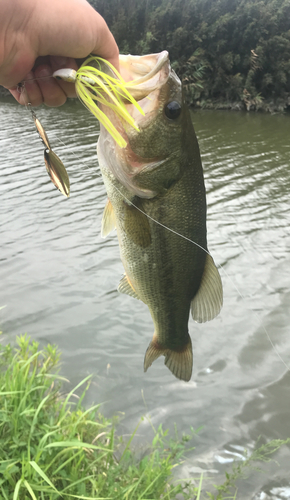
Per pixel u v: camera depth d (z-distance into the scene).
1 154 3.30
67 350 1.09
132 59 0.41
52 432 0.53
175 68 7.92
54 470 0.54
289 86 7.43
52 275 1.51
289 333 1.19
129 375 1.01
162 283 0.48
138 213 0.44
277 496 0.71
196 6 7.49
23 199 2.31
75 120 5.05
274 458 0.79
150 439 0.81
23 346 0.79
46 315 1.26
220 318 1.27
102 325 1.22
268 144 4.00
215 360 1.08
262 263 1.61
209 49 7.68
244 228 1.96
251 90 7.54
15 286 1.42
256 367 1.06
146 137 0.42
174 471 0.75
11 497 0.49
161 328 0.53
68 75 0.36
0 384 0.64
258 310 1.31
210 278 0.49
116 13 8.07
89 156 3.27
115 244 1.78
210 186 2.64
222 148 3.84
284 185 2.63
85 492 0.52
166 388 0.97
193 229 0.46
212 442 0.82
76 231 1.90
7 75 0.36
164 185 0.44
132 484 0.57
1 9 0.33
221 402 0.93
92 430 0.68
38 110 5.88
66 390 0.93
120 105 0.36
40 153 3.33
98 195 2.40
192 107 8.11
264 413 0.90
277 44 7.23
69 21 0.35
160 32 7.82
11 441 0.54
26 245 1.75
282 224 2.00
